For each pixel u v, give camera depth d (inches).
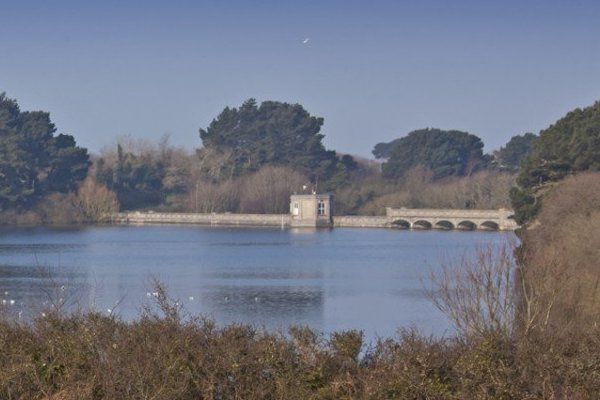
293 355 2422.5
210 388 2262.6
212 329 2679.6
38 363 2373.3
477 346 2417.6
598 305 4165.8
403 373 2283.5
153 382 2233.0
